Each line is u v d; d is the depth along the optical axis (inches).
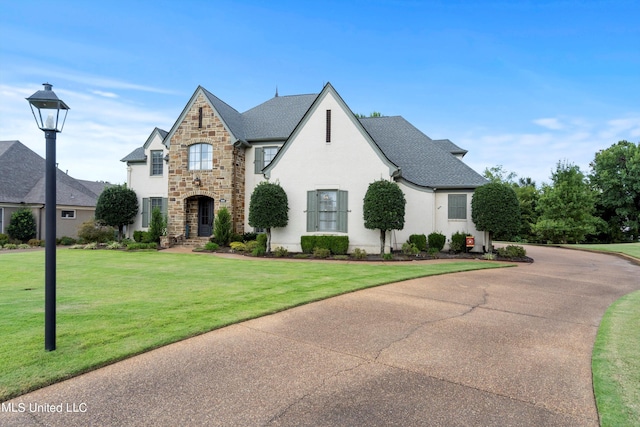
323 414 117.5
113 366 153.3
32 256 574.2
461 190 665.6
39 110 163.8
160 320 215.5
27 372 142.6
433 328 214.4
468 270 451.2
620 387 137.3
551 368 158.4
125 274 395.9
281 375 147.2
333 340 190.7
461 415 118.2
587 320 238.7
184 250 682.8
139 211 852.6
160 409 119.6
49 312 164.4
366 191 599.8
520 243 1140.5
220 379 142.6
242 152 780.0
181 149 762.8
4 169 938.7
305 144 631.8
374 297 293.0
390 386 138.8
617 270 505.0
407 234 660.7
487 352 177.0
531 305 277.7
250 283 341.4
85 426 108.9
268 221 601.6
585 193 1170.6
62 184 1010.1
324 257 568.1
